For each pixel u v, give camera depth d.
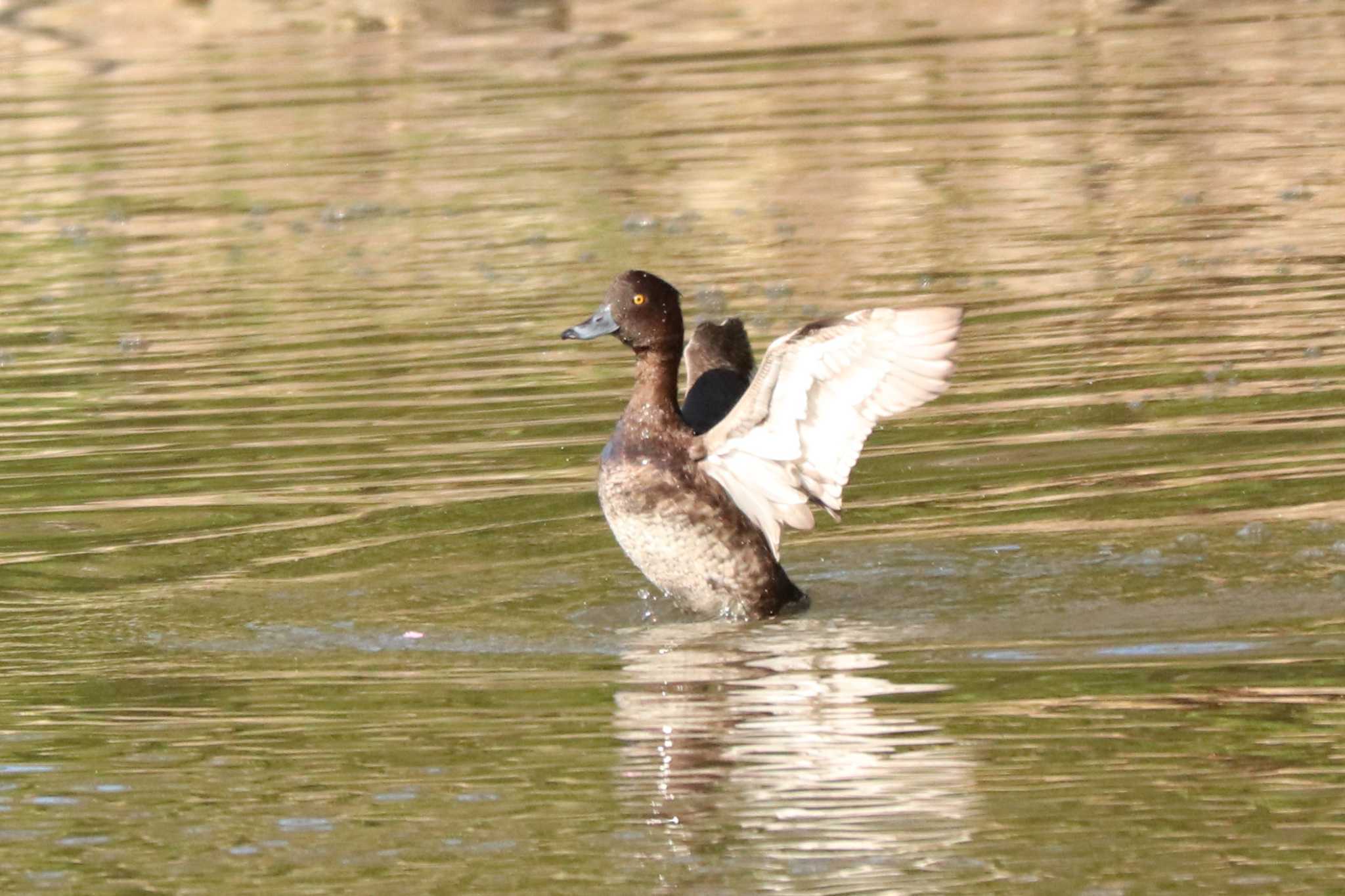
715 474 10.96
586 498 12.95
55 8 30.62
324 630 10.75
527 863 7.70
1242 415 13.88
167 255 20.33
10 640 10.70
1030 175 21.67
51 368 16.64
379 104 26.09
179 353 16.88
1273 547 11.40
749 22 29.95
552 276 18.77
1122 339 15.98
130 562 12.03
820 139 23.55
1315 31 27.94
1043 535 11.84
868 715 9.09
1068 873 7.42
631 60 28.17
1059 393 14.71
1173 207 20.20
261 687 9.83
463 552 12.05
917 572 11.39
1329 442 13.20
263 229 21.11
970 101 24.98
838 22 29.86
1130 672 9.53
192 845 7.98
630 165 22.75
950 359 9.95
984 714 9.02
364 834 8.01
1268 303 16.77
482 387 15.51
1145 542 11.61
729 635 10.49
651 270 18.84
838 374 10.28
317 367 16.25
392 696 9.60
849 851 7.66
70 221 21.77
